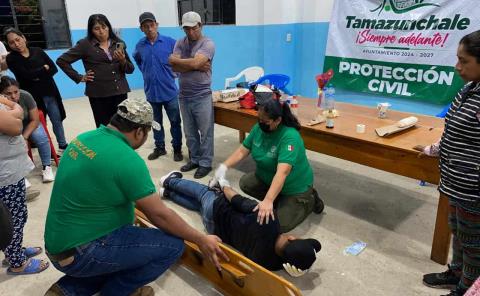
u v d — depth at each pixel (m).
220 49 5.34
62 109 3.47
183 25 2.61
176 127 3.26
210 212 1.97
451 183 1.34
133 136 1.37
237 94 3.11
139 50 3.10
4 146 1.55
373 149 1.98
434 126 2.20
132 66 3.12
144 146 3.74
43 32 5.65
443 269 1.80
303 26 4.99
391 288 1.70
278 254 1.72
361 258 1.91
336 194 2.63
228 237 1.87
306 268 1.59
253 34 5.28
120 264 1.40
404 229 2.17
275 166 2.03
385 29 3.94
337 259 1.91
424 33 3.65
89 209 1.30
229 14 5.36
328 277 1.78
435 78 3.69
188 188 2.30
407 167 1.85
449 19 3.44
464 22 3.35
